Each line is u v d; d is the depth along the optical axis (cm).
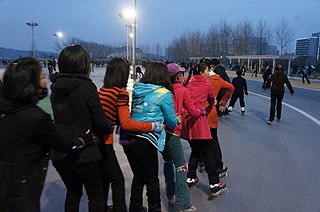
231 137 695
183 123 377
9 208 187
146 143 281
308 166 500
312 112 1064
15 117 187
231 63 6131
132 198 304
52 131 197
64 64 236
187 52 8231
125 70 277
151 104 285
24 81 187
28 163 190
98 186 261
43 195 375
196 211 344
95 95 239
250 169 482
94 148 246
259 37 5997
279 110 888
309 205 362
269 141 661
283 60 4772
